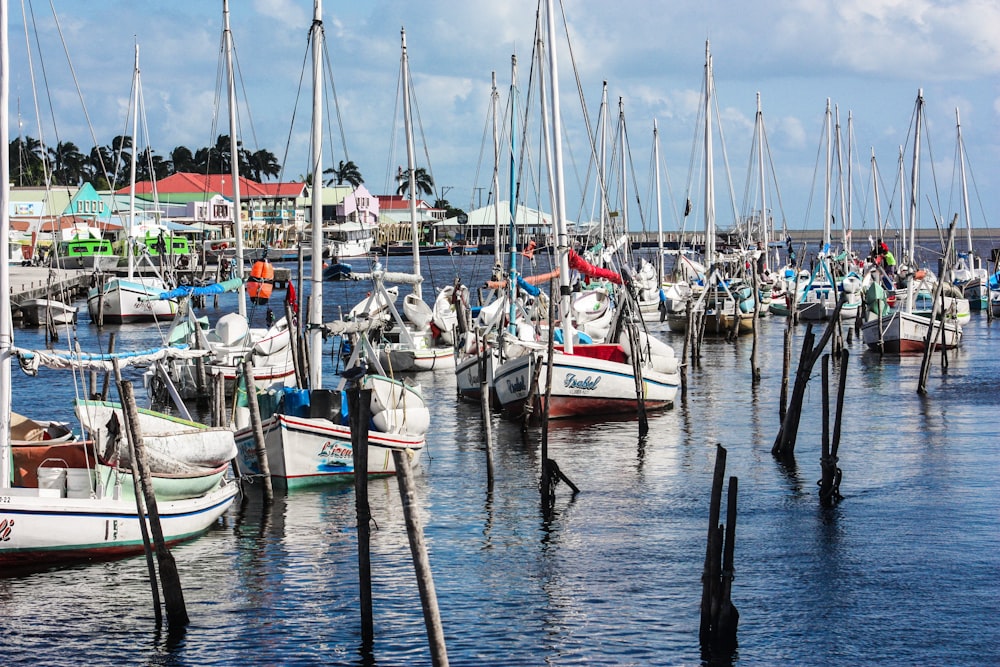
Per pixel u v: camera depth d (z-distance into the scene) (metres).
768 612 20.50
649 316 82.50
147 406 37.78
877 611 20.50
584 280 78.75
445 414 41.75
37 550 21.88
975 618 20.09
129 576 22.11
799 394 32.97
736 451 34.25
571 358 38.50
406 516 14.57
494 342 42.34
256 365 45.06
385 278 39.25
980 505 27.59
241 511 27.33
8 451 22.08
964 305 74.75
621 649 18.86
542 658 18.50
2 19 21.47
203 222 153.38
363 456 18.64
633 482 30.33
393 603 20.95
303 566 23.09
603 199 48.97
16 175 151.62
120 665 18.22
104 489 23.19
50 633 19.38
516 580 22.23
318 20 32.34
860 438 36.25
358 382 29.09
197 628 19.70
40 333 70.56
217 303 94.12
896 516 26.72
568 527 25.98
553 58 39.19
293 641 19.19
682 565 23.09
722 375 52.25
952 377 50.31
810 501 28.23
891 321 59.09
